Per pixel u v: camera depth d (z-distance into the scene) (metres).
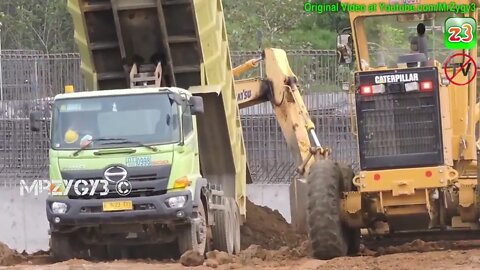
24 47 81.62
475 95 31.55
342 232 30.27
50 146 32.44
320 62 48.94
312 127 38.69
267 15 76.88
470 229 31.22
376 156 29.77
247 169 45.28
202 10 36.62
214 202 35.41
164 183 31.72
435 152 29.50
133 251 35.59
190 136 32.94
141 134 32.19
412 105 29.67
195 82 37.78
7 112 49.03
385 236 32.38
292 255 31.78
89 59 37.44
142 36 36.88
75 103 32.72
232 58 48.31
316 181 30.09
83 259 32.94
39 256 36.00
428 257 27.09
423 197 29.50
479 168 29.73
